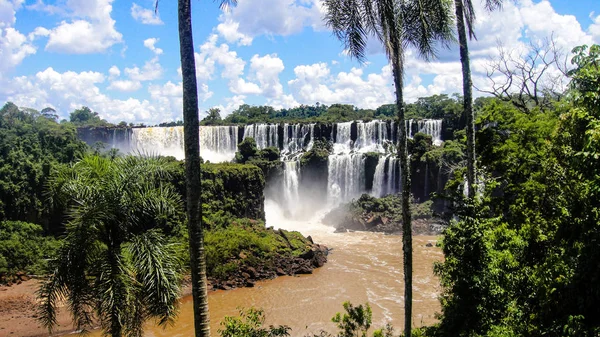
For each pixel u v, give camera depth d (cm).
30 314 3002
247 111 13225
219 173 5422
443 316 1806
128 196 1326
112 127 7681
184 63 1126
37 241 4222
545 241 1577
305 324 2772
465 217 1558
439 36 1611
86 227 1259
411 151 6875
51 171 1394
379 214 6162
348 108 11900
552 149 1792
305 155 7362
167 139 7569
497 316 1453
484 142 2367
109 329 1269
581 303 1150
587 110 1229
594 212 1173
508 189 2261
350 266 4206
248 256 4072
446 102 9138
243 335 1449
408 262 1455
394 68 1433
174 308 1344
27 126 5997
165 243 1362
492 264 1474
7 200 4509
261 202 6012
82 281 1276
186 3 1120
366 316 1764
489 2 1784
